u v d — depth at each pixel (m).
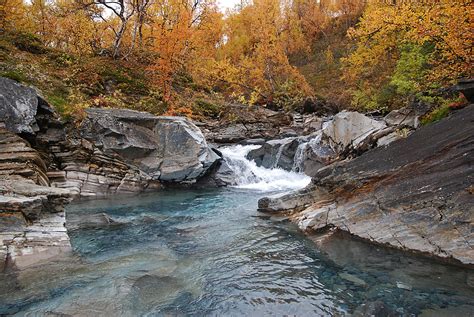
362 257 6.09
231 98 29.58
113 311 4.42
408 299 4.61
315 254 6.38
